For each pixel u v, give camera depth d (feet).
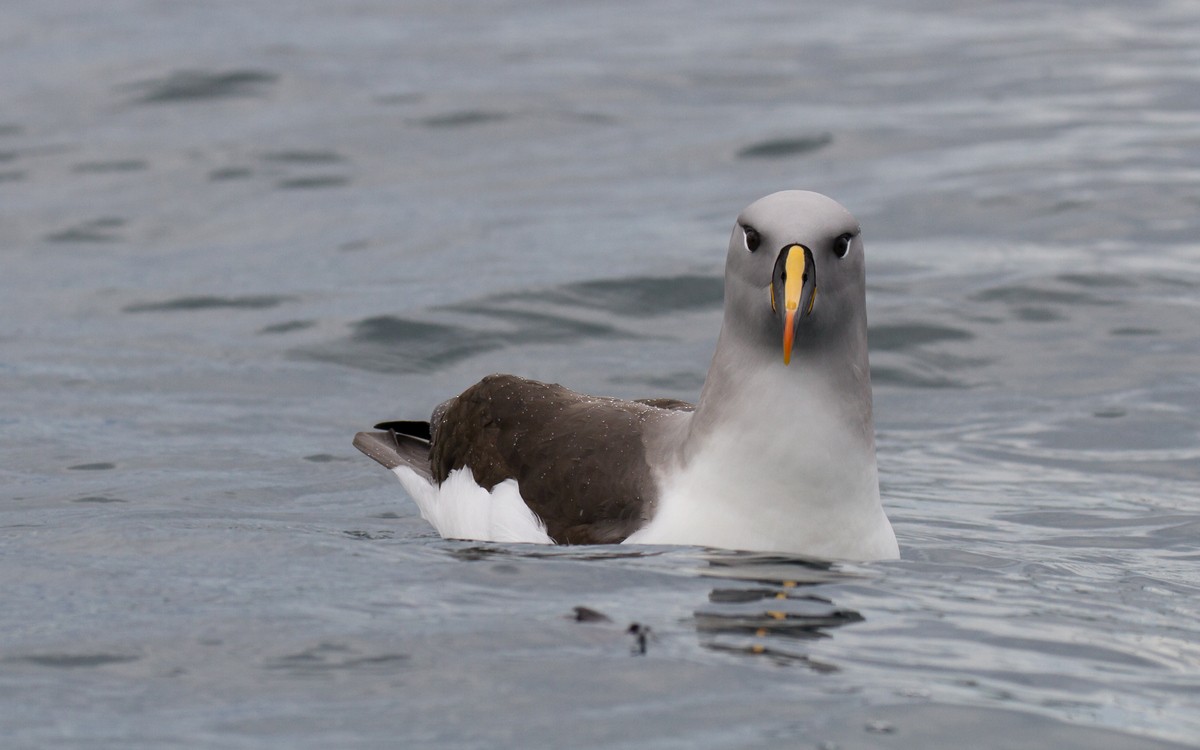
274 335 52.60
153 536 31.96
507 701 22.12
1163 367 48.16
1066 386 47.29
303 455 41.37
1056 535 34.22
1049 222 63.21
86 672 23.39
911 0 125.59
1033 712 21.98
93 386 47.34
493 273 58.03
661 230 63.93
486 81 93.86
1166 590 29.17
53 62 99.96
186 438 42.52
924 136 79.56
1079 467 40.42
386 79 94.58
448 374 49.37
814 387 29.27
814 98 89.66
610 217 66.54
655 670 23.29
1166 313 52.44
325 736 20.93
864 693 22.52
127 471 39.14
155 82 92.32
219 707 21.99
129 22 116.98
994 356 49.98
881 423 45.09
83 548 30.99
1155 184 67.31
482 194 71.41
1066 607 27.55
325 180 73.97
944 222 64.28
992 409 45.83
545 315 53.52
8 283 59.21
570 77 95.09
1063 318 52.54
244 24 116.16
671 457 30.58
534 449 32.68
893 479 39.52
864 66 98.53
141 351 51.13
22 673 23.36
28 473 38.73
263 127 82.94
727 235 62.69
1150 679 23.67
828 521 29.45
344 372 49.26
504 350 50.98
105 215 68.13
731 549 29.37
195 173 74.64
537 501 31.86
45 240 64.95
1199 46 100.42
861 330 29.78
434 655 23.94
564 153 78.69
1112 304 53.42
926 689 22.76
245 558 30.12
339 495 37.91
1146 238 60.39
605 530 30.53
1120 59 97.19
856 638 25.05
